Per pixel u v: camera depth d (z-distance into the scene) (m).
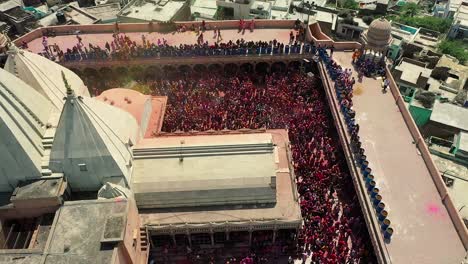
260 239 40.47
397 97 50.66
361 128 47.28
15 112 34.56
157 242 40.44
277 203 39.69
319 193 43.06
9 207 34.91
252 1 67.94
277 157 43.25
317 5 78.38
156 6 69.56
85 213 33.06
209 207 39.34
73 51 57.50
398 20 76.75
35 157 35.50
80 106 34.34
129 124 41.28
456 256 34.94
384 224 36.12
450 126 47.94
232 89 55.88
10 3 72.12
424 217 37.97
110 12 74.25
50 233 31.77
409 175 41.91
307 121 50.72
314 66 59.38
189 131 47.81
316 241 39.75
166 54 57.97
